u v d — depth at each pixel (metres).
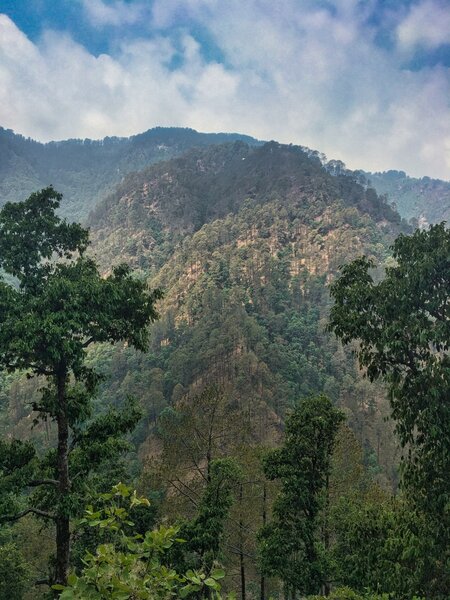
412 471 10.12
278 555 17.08
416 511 10.23
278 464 18.36
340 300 11.10
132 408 14.00
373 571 11.84
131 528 19.45
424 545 9.66
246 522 22.23
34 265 12.91
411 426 9.95
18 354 11.48
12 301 11.36
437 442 9.55
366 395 88.50
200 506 18.28
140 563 3.81
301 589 16.92
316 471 18.25
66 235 13.33
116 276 13.80
